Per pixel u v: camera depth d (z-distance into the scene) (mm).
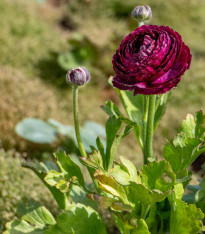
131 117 684
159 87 558
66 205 664
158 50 557
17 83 1288
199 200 639
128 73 563
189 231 590
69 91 1608
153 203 603
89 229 635
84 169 1066
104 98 1616
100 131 1264
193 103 1507
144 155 657
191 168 1085
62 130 1131
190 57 569
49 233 628
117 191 598
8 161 963
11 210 867
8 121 1172
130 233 604
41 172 642
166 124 1331
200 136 642
